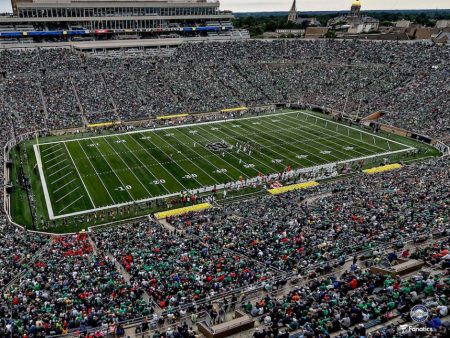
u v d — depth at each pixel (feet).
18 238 108.06
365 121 240.12
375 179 148.36
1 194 139.74
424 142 208.13
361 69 295.69
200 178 163.32
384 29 551.18
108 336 62.08
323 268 78.64
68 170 168.76
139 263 88.53
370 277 71.36
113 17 311.68
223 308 66.39
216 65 303.07
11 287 80.02
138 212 137.18
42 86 242.17
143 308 70.18
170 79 276.21
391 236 92.58
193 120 241.35
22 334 62.23
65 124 217.77
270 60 318.86
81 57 280.72
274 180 161.38
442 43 308.81
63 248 102.63
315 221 108.78
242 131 223.71
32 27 293.64
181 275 80.79
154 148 195.52
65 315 67.67
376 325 57.57
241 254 91.86
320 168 173.68
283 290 72.90
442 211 107.45
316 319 58.29
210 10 344.08
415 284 65.00
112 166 173.68
